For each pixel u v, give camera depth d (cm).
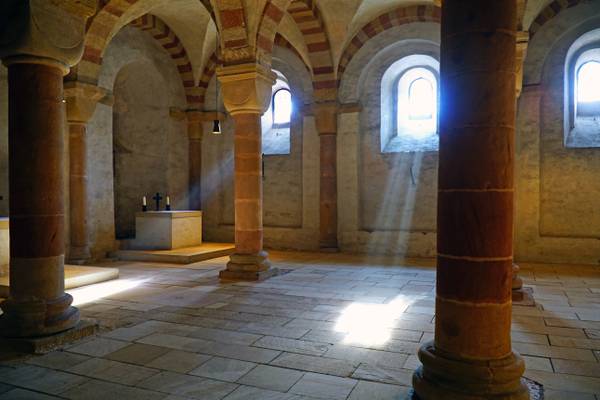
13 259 529
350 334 564
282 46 1408
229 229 1505
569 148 1131
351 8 1180
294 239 1422
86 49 1063
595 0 1077
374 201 1342
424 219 1288
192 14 1270
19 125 523
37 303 525
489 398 347
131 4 1038
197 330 581
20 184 525
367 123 1347
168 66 1420
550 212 1146
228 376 439
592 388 408
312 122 1392
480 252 358
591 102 1186
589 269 1034
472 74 358
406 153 1308
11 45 505
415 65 1343
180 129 1477
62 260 556
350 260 1198
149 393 404
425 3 1205
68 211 1115
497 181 357
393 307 695
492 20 355
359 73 1316
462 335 363
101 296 772
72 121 1095
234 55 884
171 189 1456
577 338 545
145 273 995
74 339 539
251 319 630
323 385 418
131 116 1393
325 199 1339
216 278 934
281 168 1452
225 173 1525
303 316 645
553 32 1117
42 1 509
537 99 1137
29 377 438
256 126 921
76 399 393
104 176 1207
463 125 362
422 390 373
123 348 515
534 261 1144
